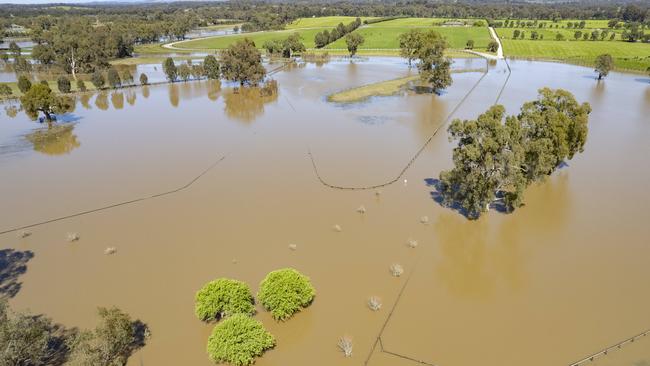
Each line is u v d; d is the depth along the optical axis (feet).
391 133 189.16
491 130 107.65
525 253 101.14
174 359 72.90
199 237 108.88
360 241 106.42
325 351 74.33
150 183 141.38
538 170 117.70
